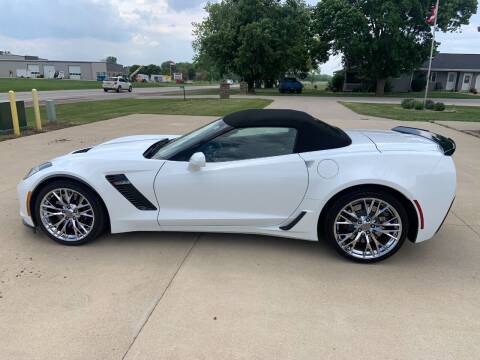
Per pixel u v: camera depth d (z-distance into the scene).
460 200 5.27
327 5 37.75
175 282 3.22
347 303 2.95
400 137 3.93
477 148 9.03
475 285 3.22
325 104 23.70
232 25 39.12
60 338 2.55
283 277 3.32
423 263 3.58
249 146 3.64
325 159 3.49
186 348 2.47
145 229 3.81
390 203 3.42
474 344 2.52
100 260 3.58
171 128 11.87
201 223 3.71
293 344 2.51
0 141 9.43
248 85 41.44
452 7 35.97
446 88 51.12
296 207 3.58
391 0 35.44
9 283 3.19
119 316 2.78
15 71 105.00
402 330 2.65
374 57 38.03
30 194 3.82
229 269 3.44
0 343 2.51
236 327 2.67
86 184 3.70
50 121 12.79
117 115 15.79
